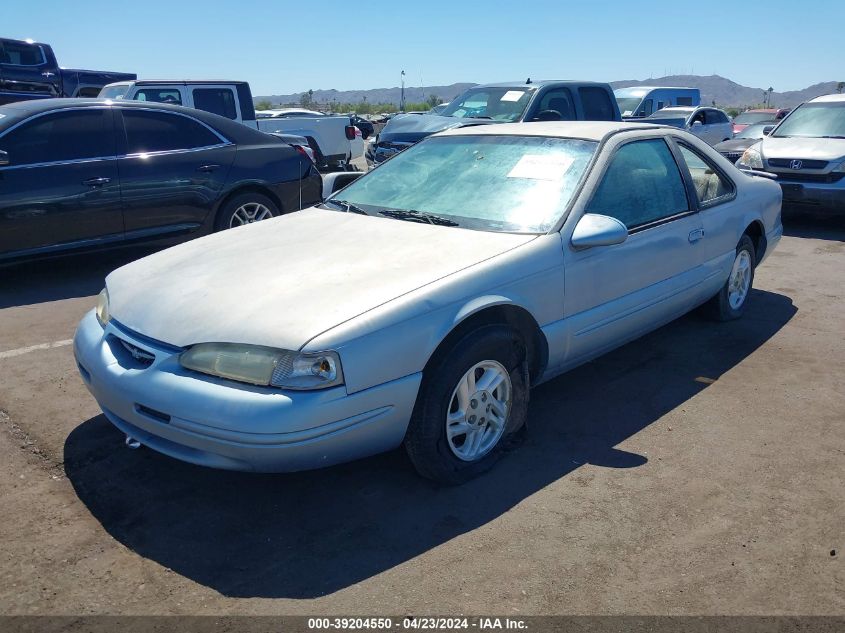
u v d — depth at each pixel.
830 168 8.63
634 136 4.31
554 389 4.29
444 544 2.83
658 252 4.20
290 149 7.80
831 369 4.59
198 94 12.28
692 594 2.55
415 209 4.05
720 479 3.29
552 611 2.46
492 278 3.24
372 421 2.88
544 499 3.13
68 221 6.35
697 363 4.68
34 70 15.45
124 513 3.04
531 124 4.62
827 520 2.98
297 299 2.97
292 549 2.80
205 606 2.49
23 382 4.34
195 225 7.10
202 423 2.75
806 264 7.38
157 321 3.06
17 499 3.12
